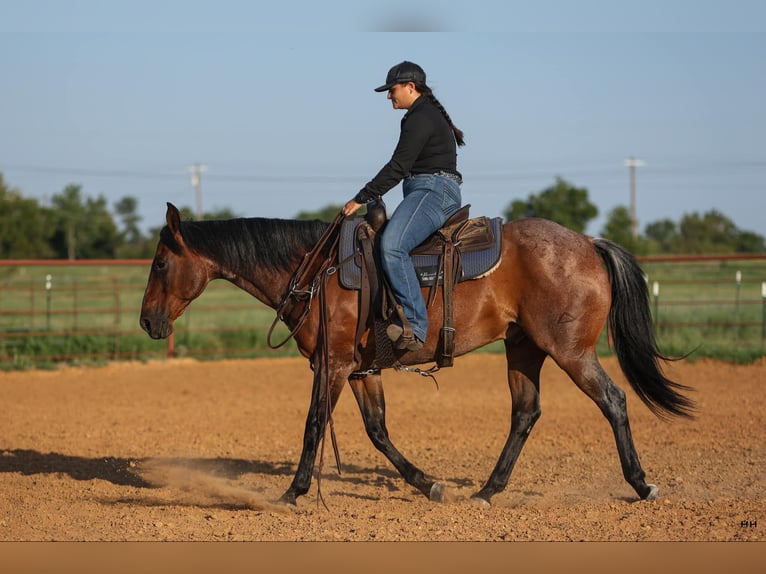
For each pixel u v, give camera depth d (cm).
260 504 837
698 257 1995
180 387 1891
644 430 1300
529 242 816
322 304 810
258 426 1415
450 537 709
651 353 830
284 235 861
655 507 785
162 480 1002
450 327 805
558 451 1159
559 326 801
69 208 10125
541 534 714
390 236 789
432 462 1098
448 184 814
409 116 807
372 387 885
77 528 763
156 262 865
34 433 1335
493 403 1644
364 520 780
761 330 2388
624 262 830
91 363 2214
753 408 1483
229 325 2719
